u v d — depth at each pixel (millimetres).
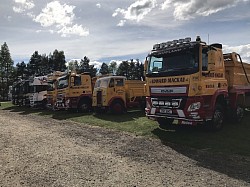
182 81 8734
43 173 5719
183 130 9969
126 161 6504
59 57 92312
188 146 7867
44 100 23922
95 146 8172
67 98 18172
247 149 7281
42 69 89625
